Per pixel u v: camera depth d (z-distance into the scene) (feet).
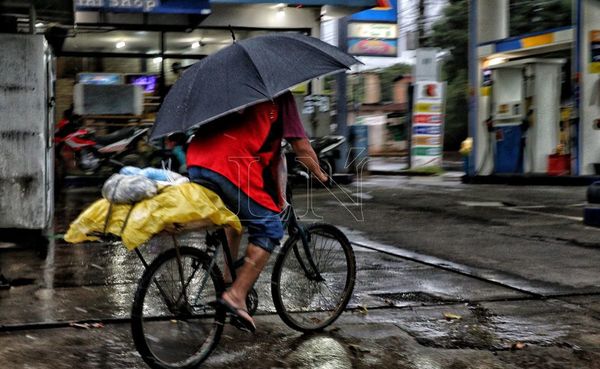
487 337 15.53
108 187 12.53
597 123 46.57
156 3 47.47
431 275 21.43
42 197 26.23
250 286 13.96
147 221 12.35
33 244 25.98
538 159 49.65
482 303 18.24
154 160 47.73
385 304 18.06
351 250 16.49
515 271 21.86
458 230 29.78
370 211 36.09
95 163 48.37
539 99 49.42
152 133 13.61
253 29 54.70
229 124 13.35
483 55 52.44
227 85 13.06
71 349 14.53
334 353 14.51
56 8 28.37
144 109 53.31
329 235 16.14
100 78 52.29
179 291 13.64
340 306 16.34
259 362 13.98
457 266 22.63
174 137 14.32
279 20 54.80
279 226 14.02
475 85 53.11
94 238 12.71
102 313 16.94
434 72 63.00
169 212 12.45
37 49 25.82
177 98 13.48
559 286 19.92
